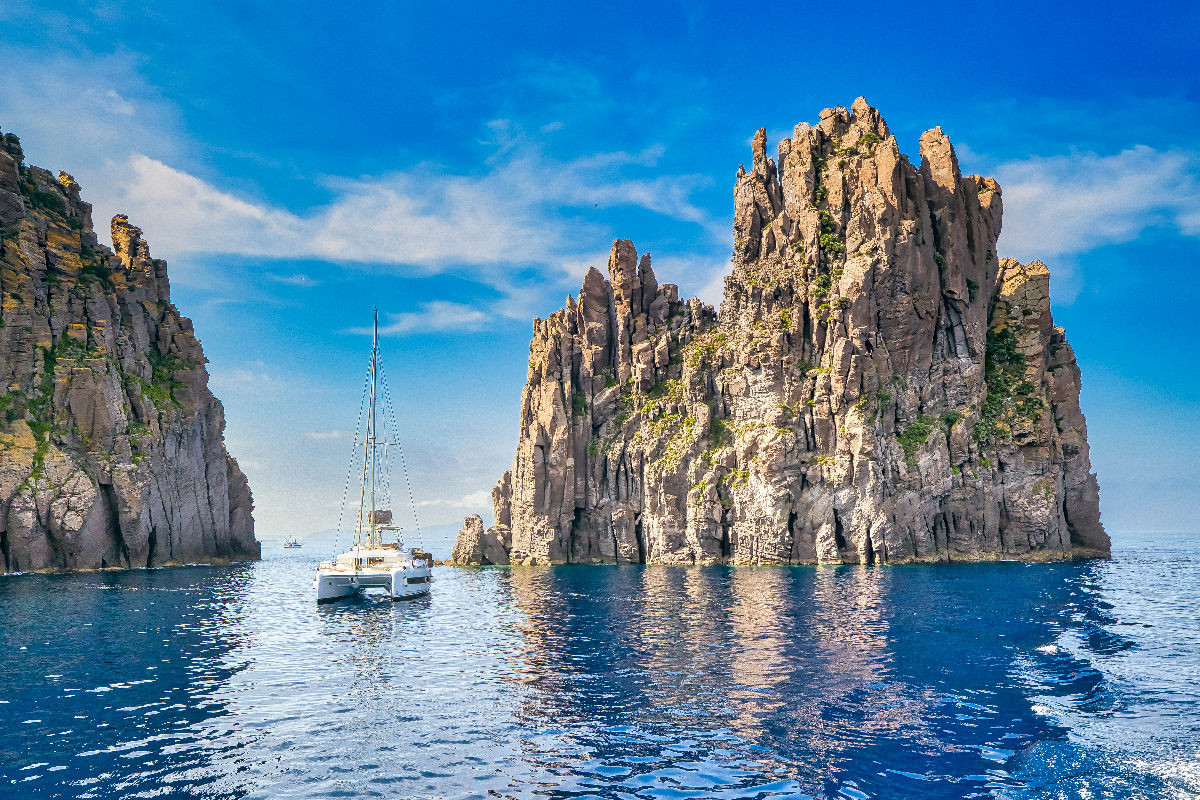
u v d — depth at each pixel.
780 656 36.59
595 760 22.22
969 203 114.75
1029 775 20.34
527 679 33.09
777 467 103.69
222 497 139.00
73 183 131.12
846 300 104.94
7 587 81.75
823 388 104.69
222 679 33.81
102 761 22.55
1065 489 109.19
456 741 24.17
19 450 102.62
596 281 141.50
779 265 116.12
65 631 49.19
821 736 23.94
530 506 129.00
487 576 100.88
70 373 111.00
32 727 26.08
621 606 60.59
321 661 38.16
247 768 21.86
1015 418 106.38
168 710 28.28
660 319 139.62
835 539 100.19
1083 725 24.34
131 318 130.25
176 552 122.94
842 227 112.94
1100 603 54.97
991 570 87.38
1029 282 113.38
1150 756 21.42
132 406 120.75
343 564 72.31
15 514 99.69
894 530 98.00
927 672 32.38
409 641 44.62
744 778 20.64
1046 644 38.34
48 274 117.69
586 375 137.88
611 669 34.84
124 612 59.72
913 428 103.12
